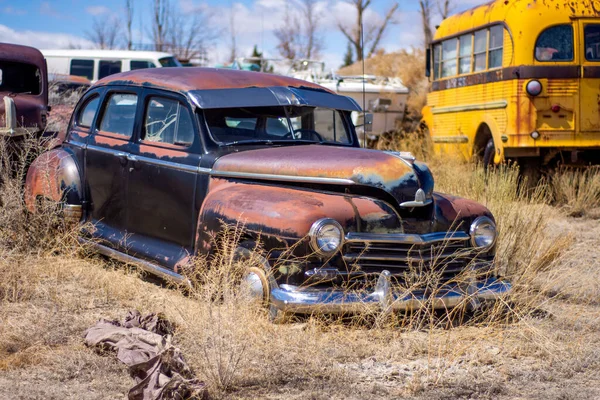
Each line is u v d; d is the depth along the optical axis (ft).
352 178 16.93
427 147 46.78
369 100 52.80
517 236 22.04
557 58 35.09
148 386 12.44
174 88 19.86
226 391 13.25
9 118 24.14
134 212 20.58
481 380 14.19
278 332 15.60
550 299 18.71
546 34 35.04
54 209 22.29
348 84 52.90
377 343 15.76
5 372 13.87
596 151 36.50
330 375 14.07
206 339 14.82
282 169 17.63
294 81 21.40
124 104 21.70
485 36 38.91
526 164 36.88
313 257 16.10
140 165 20.24
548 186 34.27
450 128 43.39
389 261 16.80
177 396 12.20
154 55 57.72
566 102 35.12
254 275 16.55
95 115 22.81
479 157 40.22
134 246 20.34
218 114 19.35
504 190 28.35
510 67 35.68
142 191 20.22
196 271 17.44
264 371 14.02
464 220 17.78
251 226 16.67
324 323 16.30
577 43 35.06
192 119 19.17
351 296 16.07
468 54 41.09
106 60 57.93
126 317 15.92
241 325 14.99
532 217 24.16
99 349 14.76
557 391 13.76
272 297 16.07
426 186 17.24
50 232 22.50
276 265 16.21
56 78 42.52
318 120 21.13
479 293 17.17
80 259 21.56
